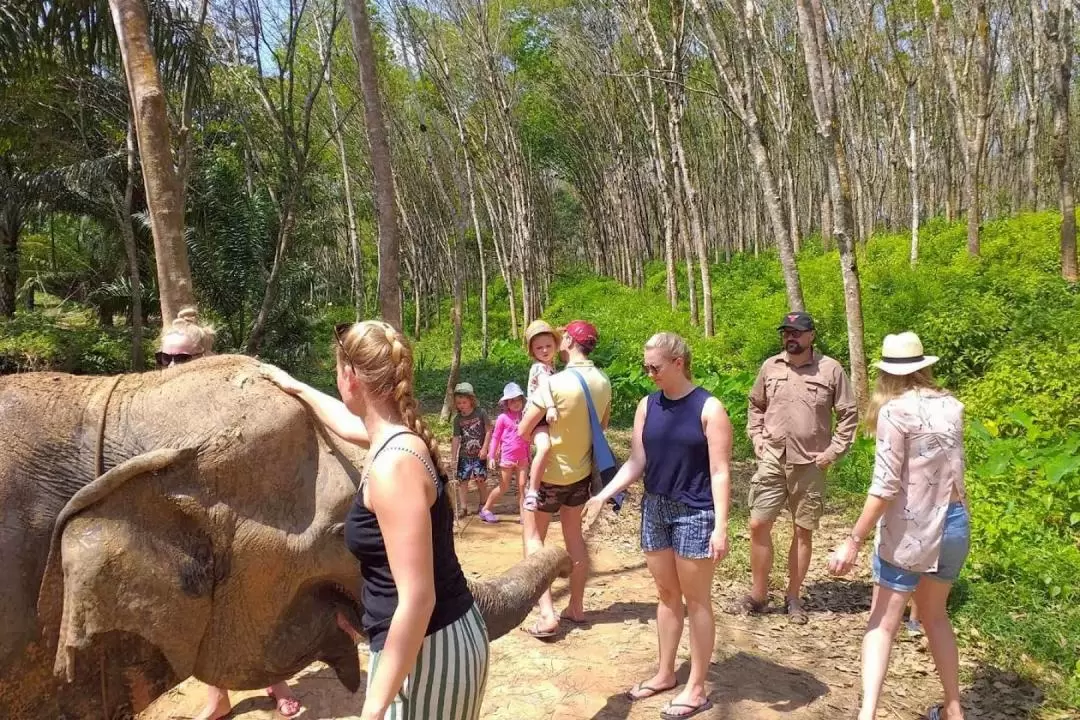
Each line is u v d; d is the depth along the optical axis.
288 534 2.58
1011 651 4.59
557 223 54.03
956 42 23.88
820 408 5.12
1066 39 16.41
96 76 13.20
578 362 4.88
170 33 8.90
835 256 24.23
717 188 35.88
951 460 3.56
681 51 18.98
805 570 5.28
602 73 27.38
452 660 2.23
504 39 24.58
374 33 19.89
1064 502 6.60
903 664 4.57
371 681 2.08
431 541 2.13
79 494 2.37
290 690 4.25
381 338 2.21
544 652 4.72
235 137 16.62
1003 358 10.91
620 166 32.94
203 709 4.09
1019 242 18.73
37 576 2.41
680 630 4.20
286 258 17.20
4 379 2.64
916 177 20.34
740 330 18.22
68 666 2.28
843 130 25.95
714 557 3.76
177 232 5.62
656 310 25.88
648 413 3.99
